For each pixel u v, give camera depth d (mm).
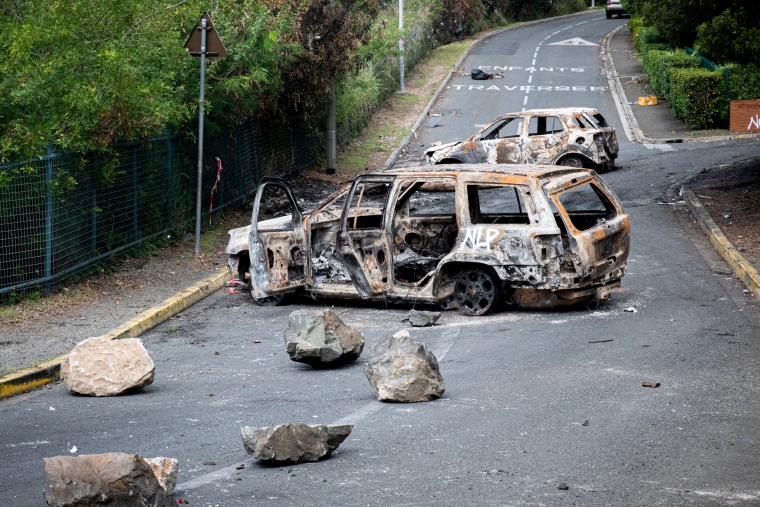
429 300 11477
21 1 13398
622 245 11547
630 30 56219
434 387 7945
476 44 54312
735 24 17031
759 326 10234
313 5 21312
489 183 11219
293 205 12352
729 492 5520
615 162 25078
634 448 6371
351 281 12211
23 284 12016
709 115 29984
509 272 11023
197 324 11703
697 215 17391
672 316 10852
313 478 5996
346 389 8445
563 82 41938
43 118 12641
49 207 12266
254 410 7832
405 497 5562
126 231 14641
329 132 25156
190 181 16969
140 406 8180
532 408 7477
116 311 11805
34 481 6199
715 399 7559
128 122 13469
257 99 19609
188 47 14922
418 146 30359
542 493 5551
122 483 5164
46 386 9250
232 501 5602
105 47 13242
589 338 9961
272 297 12609
